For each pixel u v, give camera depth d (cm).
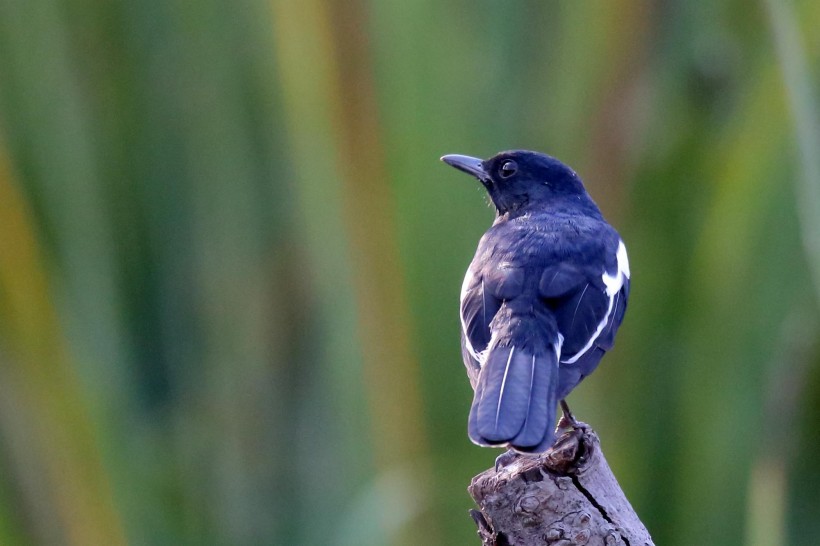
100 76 1280
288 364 1310
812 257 1037
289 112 1214
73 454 1157
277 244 1313
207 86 1300
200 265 1310
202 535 1246
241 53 1298
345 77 1166
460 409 1172
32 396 1146
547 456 836
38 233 1148
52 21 1245
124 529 1178
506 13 1210
